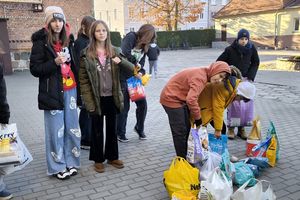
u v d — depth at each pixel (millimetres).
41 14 18000
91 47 3982
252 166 3947
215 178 3195
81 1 19531
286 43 29938
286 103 8469
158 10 36344
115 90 4113
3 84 3305
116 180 4031
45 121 3967
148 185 3877
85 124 5059
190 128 3953
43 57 3762
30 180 4094
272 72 15039
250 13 32906
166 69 17672
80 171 4312
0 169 3461
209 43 38562
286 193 3574
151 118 7117
